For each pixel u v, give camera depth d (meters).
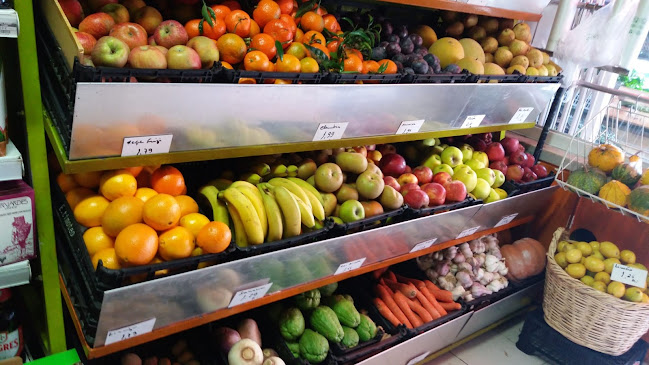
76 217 1.26
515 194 2.34
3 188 1.15
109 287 1.13
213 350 1.60
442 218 1.89
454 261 2.30
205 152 1.28
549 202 2.68
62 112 1.13
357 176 1.79
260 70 1.34
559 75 2.25
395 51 1.79
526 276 2.53
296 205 1.47
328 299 1.89
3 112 1.14
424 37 2.10
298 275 1.54
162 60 1.15
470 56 2.10
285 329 1.71
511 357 2.37
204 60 1.28
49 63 1.23
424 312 2.06
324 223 1.59
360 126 1.58
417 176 2.01
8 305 1.44
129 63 1.14
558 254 2.28
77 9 1.23
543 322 2.36
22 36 1.10
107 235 1.25
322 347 1.69
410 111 1.69
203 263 1.34
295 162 1.73
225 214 1.42
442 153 2.20
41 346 1.61
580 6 2.54
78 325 1.26
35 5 1.30
